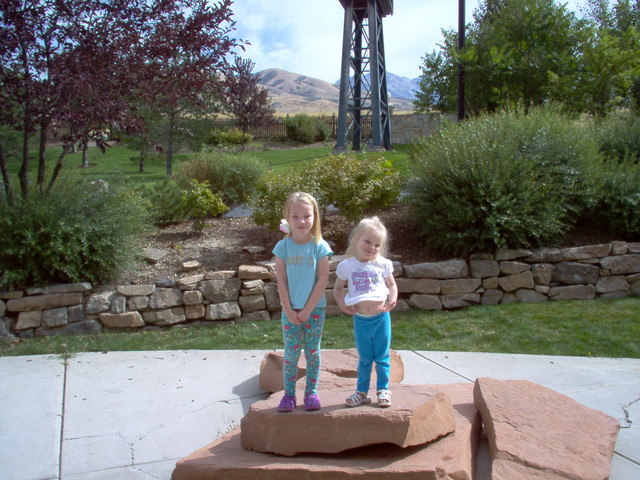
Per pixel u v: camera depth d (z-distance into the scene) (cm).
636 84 1398
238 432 344
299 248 334
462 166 764
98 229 664
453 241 739
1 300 625
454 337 602
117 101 682
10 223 632
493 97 1344
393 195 811
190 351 568
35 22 659
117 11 695
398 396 324
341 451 292
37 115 720
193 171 1071
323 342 586
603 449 308
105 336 625
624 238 796
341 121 2048
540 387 387
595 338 576
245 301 684
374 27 2020
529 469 287
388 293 338
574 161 807
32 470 327
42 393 450
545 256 732
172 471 307
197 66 736
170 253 784
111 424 391
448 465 277
